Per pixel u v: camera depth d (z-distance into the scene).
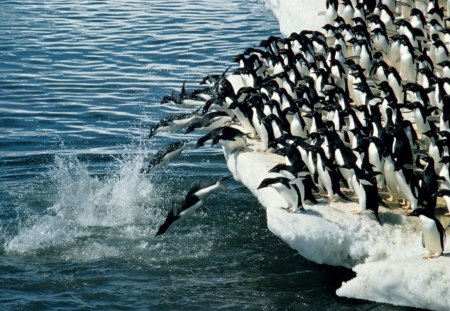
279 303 23.69
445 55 34.31
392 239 24.16
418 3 40.81
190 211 22.77
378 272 22.69
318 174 25.25
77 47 51.97
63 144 36.72
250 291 24.33
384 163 25.05
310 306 23.44
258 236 27.38
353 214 24.58
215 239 27.25
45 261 26.02
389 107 28.44
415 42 35.59
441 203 25.22
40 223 28.38
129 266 25.72
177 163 33.91
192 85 44.91
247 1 64.38
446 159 24.58
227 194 30.38
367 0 40.97
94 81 45.62
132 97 43.16
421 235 24.06
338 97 30.97
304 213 24.59
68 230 27.88
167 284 24.75
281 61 33.94
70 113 40.72
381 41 35.25
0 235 27.58
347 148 25.44
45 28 56.22
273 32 55.25
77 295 24.17
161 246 26.83
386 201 25.38
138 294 24.20
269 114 28.91
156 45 52.34
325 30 40.91
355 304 23.22
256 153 28.95
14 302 23.72
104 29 56.09
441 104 30.27
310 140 27.25
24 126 39.00
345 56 35.25
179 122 31.61
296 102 29.59
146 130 38.62
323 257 24.67
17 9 61.44
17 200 30.28
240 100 32.59
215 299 23.95
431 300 22.05
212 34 54.75
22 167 33.81
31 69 47.75
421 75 33.62
